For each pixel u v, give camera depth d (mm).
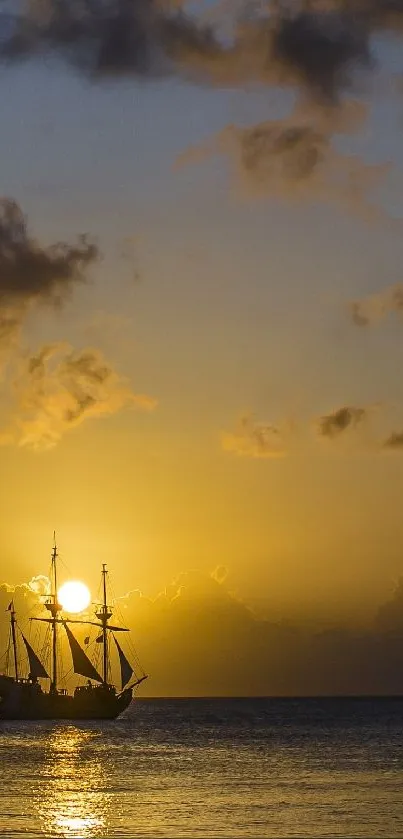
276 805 110562
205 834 93062
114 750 191875
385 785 128500
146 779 137875
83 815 103625
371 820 100062
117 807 109375
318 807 108750
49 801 114312
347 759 169125
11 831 94562
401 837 91438
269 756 176625
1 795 119875
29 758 174500
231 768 153750
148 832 94125
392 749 192375
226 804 111500
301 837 91562
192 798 116562
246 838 91000
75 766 158500
